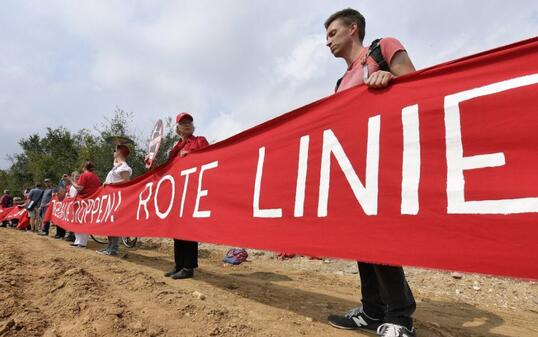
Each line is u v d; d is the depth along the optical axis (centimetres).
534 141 153
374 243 203
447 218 175
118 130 1892
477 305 482
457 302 484
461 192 172
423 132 193
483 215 162
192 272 433
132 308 272
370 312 268
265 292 389
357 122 228
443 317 388
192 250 432
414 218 188
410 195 192
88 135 2042
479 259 160
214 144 363
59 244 746
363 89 230
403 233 191
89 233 667
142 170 1808
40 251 562
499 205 158
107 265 451
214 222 338
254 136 310
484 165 167
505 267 151
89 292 291
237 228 306
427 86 198
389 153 207
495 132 166
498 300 508
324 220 234
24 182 4066
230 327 247
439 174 182
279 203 270
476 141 171
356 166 222
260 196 288
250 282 448
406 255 187
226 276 482
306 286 482
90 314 243
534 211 147
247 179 307
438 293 536
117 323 233
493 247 157
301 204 252
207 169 367
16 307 263
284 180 270
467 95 179
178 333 232
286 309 320
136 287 334
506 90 165
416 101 200
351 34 275
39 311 259
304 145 261
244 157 317
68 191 919
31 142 4403
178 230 397
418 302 468
